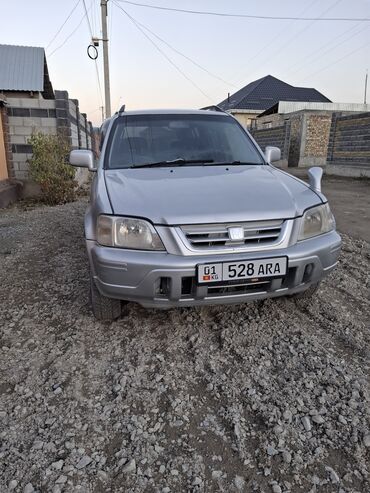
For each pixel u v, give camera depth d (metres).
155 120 3.73
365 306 3.25
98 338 2.78
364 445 1.83
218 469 1.73
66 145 9.30
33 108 9.59
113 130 3.63
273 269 2.41
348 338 2.72
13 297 3.52
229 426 1.97
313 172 3.21
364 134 13.49
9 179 9.62
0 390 2.27
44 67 15.30
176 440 1.89
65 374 2.39
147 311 3.13
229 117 4.01
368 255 4.71
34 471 1.73
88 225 2.68
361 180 13.02
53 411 2.09
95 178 3.22
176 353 2.60
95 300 2.83
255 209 2.46
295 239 2.52
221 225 2.38
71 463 1.76
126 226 2.41
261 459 1.77
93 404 2.14
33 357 2.58
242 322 2.94
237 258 2.34
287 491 1.61
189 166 3.27
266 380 2.30
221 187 2.72
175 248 2.34
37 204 8.99
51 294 3.56
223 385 2.26
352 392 2.16
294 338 2.72
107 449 1.85
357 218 7.02
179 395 2.20
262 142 22.89
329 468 1.71
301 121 19.80
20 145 9.74
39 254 4.80
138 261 2.33
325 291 3.53
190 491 1.62
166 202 2.47
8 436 1.92
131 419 2.03
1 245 5.25
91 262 2.56
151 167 3.25
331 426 1.94
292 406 2.08
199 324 2.94
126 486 1.65
